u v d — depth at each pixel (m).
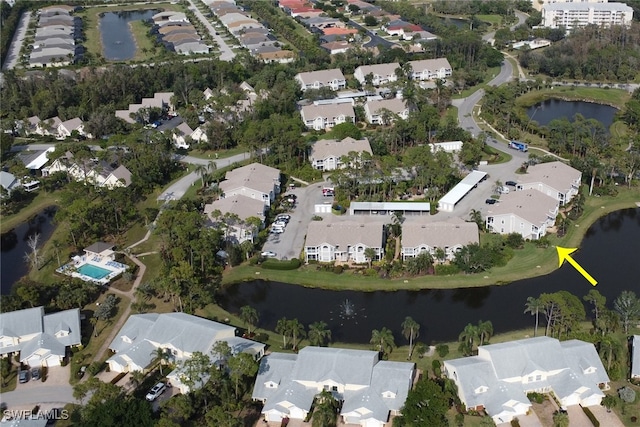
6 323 125.06
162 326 123.44
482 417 103.62
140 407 100.06
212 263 150.50
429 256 149.38
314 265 153.12
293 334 125.12
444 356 118.25
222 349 110.19
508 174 197.50
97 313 132.00
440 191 187.38
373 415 102.06
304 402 105.81
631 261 152.25
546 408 105.81
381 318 133.50
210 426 98.75
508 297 139.38
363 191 183.25
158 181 199.62
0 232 176.88
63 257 160.38
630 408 104.81
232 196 174.88
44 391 113.31
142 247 163.88
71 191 185.50
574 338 118.06
